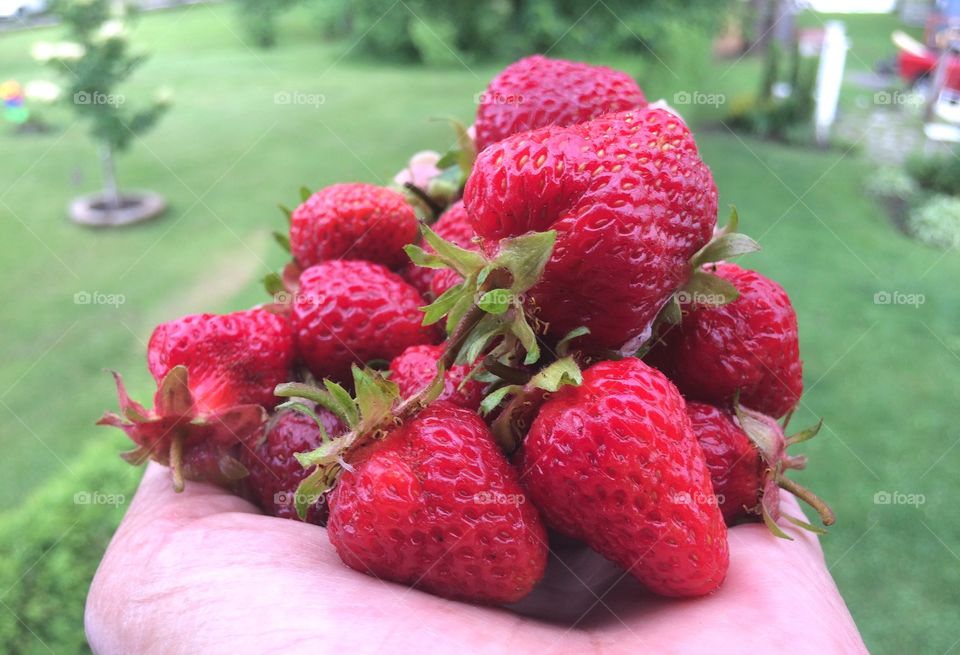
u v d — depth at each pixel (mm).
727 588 82
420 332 108
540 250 77
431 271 122
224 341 101
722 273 103
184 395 95
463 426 80
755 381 97
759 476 94
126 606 81
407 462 77
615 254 80
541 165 80
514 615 81
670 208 82
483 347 81
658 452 76
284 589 75
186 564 82
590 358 86
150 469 111
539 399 81
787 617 75
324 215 120
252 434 102
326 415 101
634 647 71
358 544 77
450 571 78
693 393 99
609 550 81
